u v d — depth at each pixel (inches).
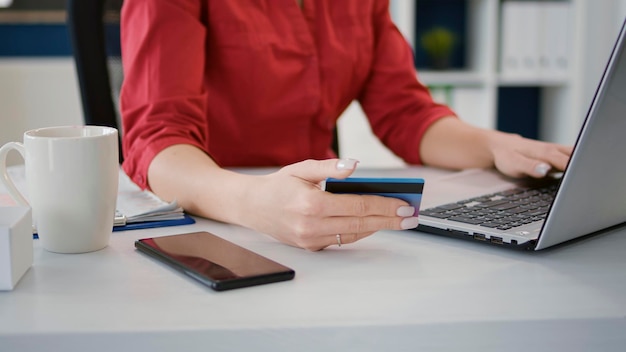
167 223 36.2
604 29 133.8
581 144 27.1
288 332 23.5
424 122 55.6
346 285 27.4
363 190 30.9
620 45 25.4
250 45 51.6
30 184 31.2
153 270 29.1
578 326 24.4
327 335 23.6
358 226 30.5
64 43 137.2
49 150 30.1
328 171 30.4
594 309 25.1
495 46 132.7
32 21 132.9
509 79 132.4
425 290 26.9
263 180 33.8
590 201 30.3
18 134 121.0
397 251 31.9
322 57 55.4
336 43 55.8
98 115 55.2
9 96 120.2
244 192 33.8
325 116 56.4
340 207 30.3
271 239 33.9
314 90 54.7
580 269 29.5
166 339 23.2
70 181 30.4
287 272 27.7
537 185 43.3
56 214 30.8
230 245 31.2
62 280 27.9
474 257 31.0
